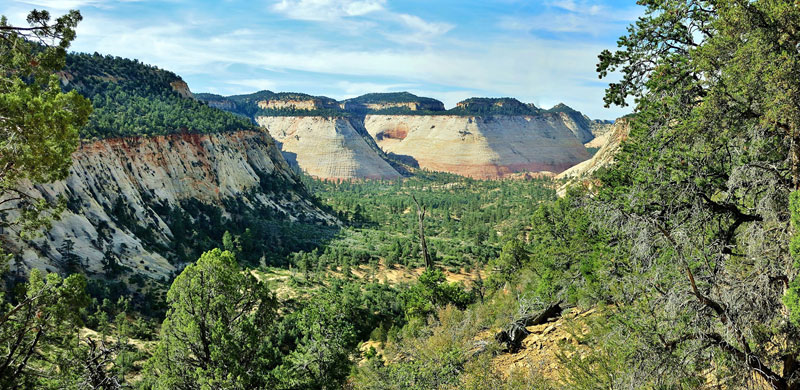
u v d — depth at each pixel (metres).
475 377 15.30
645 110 11.98
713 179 10.79
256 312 23.36
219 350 20.27
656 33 11.31
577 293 21.03
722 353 10.44
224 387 19.23
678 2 10.85
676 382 10.69
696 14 11.04
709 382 11.29
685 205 10.70
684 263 9.98
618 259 13.27
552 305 22.17
